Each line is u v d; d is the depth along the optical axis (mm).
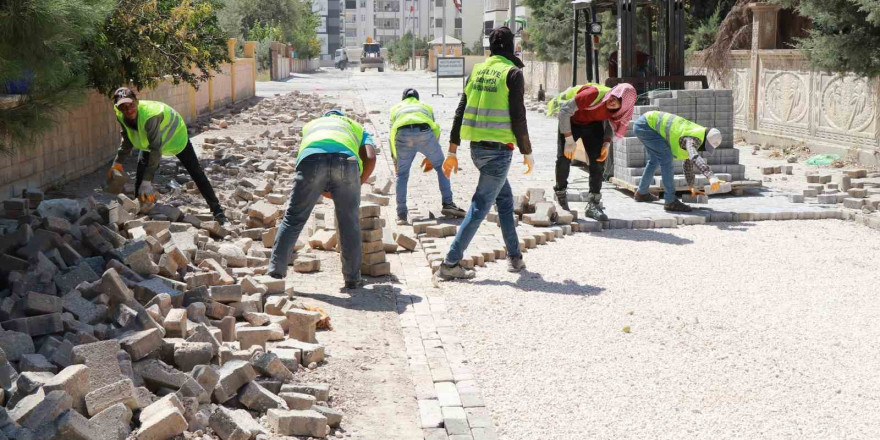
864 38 12164
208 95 24484
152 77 13055
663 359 5418
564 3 28844
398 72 70500
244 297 6012
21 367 4184
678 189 10688
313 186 6598
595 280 7312
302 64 72812
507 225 7527
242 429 3986
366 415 4527
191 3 14328
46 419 3592
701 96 11305
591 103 9023
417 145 9453
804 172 13375
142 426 3797
